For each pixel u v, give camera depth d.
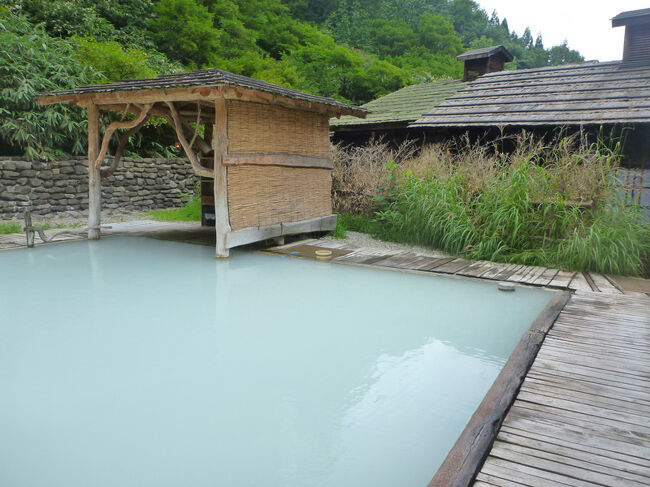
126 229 8.79
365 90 26.36
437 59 33.88
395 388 2.95
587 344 3.40
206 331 3.91
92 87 6.91
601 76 9.88
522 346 3.36
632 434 2.21
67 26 13.71
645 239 6.12
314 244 7.65
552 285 5.24
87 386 2.93
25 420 2.53
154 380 3.02
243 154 6.45
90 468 2.13
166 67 14.65
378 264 6.21
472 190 7.30
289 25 27.25
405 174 8.20
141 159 11.00
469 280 5.61
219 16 21.47
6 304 4.53
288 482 2.06
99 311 4.38
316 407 2.71
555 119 8.54
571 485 1.83
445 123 9.67
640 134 8.27
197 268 6.03
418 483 2.06
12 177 8.92
